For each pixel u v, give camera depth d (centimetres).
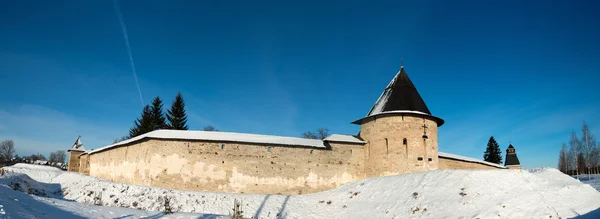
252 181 2373
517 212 1544
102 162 2958
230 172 2356
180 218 1666
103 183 2272
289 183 2419
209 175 2327
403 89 2589
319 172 2481
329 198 2217
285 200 2195
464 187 1792
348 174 2533
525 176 1798
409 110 2478
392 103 2538
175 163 2308
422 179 2006
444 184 1873
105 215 1485
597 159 4438
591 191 1630
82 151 4528
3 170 2523
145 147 2380
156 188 2159
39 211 1218
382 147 2472
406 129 2442
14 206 1138
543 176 1847
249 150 2416
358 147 2603
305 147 2497
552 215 1491
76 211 1435
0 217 944
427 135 2473
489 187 1748
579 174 4566
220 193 2216
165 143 2333
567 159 4944
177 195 2106
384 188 2106
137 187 2147
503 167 3228
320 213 2047
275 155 2442
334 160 2530
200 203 2058
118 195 2095
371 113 2647
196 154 2339
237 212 1731
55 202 1549
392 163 2403
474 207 1628
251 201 2133
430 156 2448
